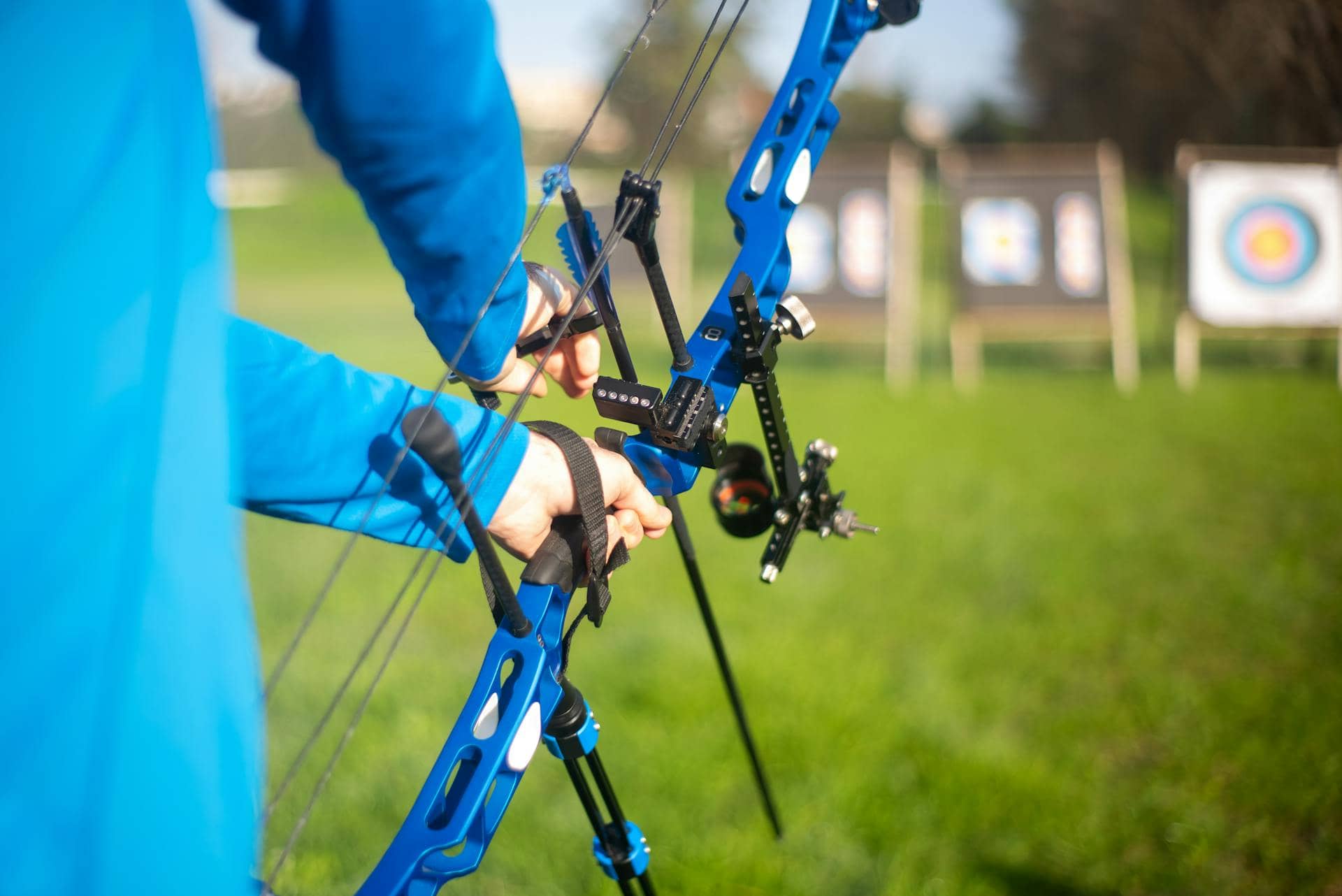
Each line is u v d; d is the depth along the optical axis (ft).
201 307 2.31
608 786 4.60
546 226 32.83
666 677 10.45
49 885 2.09
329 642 11.73
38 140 2.03
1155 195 55.98
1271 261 28.43
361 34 2.59
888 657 11.21
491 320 3.66
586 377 4.60
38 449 2.01
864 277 29.99
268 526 16.16
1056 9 56.80
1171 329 35.47
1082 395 25.26
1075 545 14.55
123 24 2.14
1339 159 28.96
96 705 2.09
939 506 16.26
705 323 4.61
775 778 8.91
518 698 3.68
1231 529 15.07
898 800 8.64
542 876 7.79
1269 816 8.35
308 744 3.15
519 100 98.07
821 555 14.23
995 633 11.84
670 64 85.71
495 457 3.71
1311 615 12.14
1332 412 22.45
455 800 3.69
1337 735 9.41
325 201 73.77
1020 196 30.17
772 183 4.83
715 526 15.30
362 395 3.60
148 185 2.17
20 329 2.00
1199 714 9.93
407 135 2.82
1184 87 27.78
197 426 2.30
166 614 2.19
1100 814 8.47
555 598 3.95
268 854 7.91
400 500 3.67
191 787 2.26
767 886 7.66
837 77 4.97
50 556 2.03
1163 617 12.17
